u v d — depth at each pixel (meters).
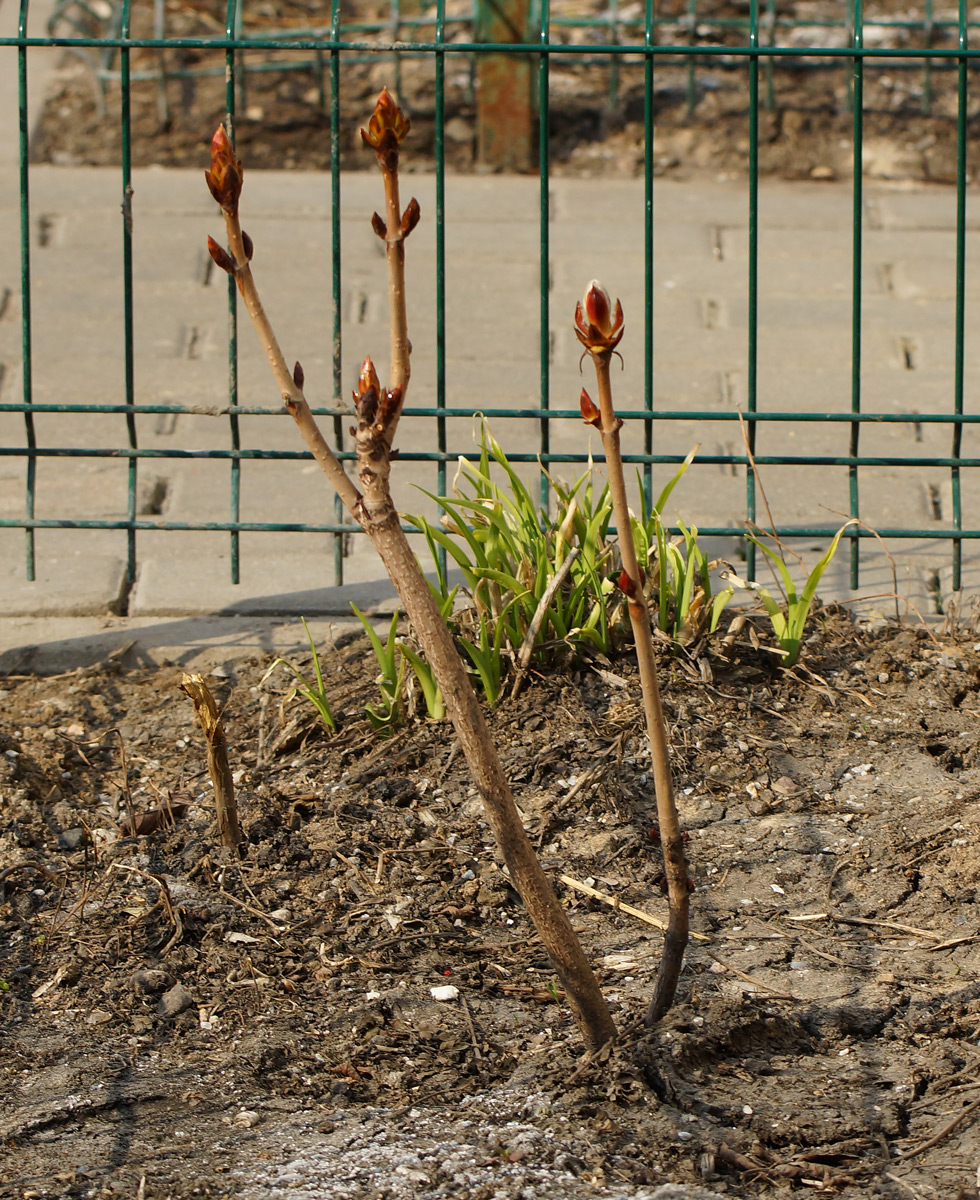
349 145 7.89
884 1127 2.26
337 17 3.75
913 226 7.09
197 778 3.33
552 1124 2.27
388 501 2.00
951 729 3.41
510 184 7.60
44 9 8.88
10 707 3.62
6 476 4.85
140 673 3.79
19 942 2.82
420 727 3.41
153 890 2.95
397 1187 2.13
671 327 6.05
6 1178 2.18
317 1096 2.40
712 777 3.24
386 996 2.64
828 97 8.13
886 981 2.62
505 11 7.47
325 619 4.01
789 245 6.86
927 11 7.80
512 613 3.54
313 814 3.17
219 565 4.30
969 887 2.88
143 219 7.03
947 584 4.11
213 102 8.00
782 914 2.84
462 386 5.50
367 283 6.43
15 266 6.52
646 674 2.09
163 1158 2.22
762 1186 2.14
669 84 8.28
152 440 5.05
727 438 5.13
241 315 6.13
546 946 2.29
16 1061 2.50
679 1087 2.32
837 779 3.23
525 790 3.21
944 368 5.66
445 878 2.97
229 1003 2.65
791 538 4.38
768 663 3.62
